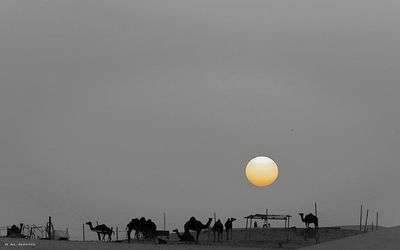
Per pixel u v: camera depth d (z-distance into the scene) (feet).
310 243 381.40
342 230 448.65
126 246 252.62
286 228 453.99
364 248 118.73
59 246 226.99
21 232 354.33
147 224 350.84
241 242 380.17
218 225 379.35
